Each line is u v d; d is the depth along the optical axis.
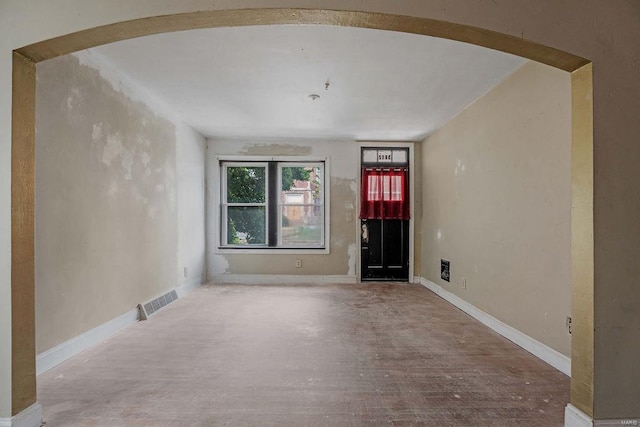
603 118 1.75
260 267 5.95
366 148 6.01
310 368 2.55
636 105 1.76
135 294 3.68
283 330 3.41
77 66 2.75
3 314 1.72
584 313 1.79
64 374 2.43
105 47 2.77
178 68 3.15
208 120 4.82
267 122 4.89
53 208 2.53
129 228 3.54
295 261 5.96
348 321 3.72
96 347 2.93
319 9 1.69
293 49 2.77
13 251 1.74
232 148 5.91
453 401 2.11
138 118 3.67
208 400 2.11
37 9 1.74
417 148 5.98
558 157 2.57
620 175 1.76
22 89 1.79
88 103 2.89
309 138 5.87
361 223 6.00
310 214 6.06
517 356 2.79
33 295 1.85
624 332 1.75
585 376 1.78
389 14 1.71
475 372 2.50
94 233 2.99
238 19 1.77
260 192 6.04
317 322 3.68
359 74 3.22
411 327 3.52
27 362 1.80
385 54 2.83
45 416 1.93
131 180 3.57
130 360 2.68
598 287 1.75
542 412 2.00
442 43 2.65
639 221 1.76
